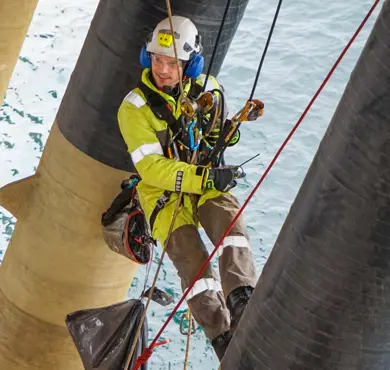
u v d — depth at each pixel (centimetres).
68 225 884
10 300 964
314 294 511
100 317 775
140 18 773
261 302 541
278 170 1936
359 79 478
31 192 917
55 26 2331
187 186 636
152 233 678
